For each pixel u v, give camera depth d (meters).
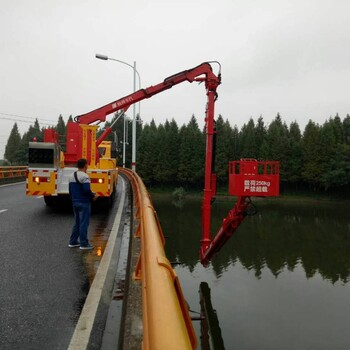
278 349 10.93
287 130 114.50
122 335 2.89
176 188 86.25
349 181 77.25
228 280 18.80
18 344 2.99
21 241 6.93
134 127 27.98
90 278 4.76
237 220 11.06
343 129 105.06
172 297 1.68
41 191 10.48
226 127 103.81
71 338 3.09
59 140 12.02
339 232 37.44
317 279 20.05
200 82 13.02
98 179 10.84
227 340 11.47
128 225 8.84
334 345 11.39
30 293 4.19
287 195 82.75
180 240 29.30
